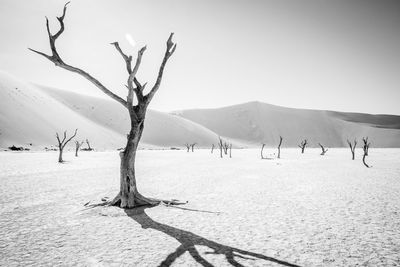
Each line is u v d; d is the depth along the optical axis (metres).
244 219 7.15
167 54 8.74
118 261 4.57
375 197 10.16
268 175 17.27
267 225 6.61
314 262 4.51
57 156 37.47
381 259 4.62
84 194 10.73
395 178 15.79
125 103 8.39
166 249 5.09
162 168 21.91
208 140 116.62
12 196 10.20
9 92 76.31
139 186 12.89
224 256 4.76
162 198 9.95
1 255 4.83
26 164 23.64
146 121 110.62
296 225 6.61
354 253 4.88
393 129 143.62
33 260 4.62
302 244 5.32
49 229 6.32
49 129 72.88
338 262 4.52
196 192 11.27
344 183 13.78
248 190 11.73
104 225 6.62
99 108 107.88
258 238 5.68
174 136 108.94
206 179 15.33
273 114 158.75
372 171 19.80
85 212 7.86
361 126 151.62
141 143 95.06
